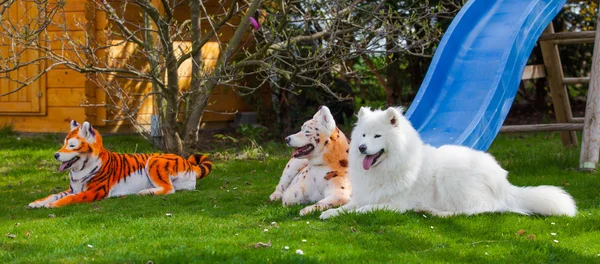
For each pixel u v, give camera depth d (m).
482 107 8.50
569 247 5.48
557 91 11.77
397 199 6.48
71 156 7.56
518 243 5.51
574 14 16.69
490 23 10.15
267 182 9.02
